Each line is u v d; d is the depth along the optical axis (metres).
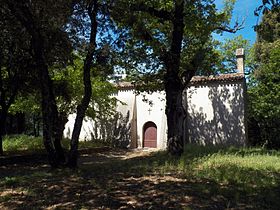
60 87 23.08
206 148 22.89
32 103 27.09
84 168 14.01
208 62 22.14
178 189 9.73
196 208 7.97
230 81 28.75
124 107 33.47
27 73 19.62
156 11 18.97
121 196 9.16
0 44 17.33
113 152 28.98
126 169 13.69
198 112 29.78
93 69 15.28
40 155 20.89
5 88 20.92
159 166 14.24
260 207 8.12
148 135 32.56
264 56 36.16
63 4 13.58
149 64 20.03
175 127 19.44
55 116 14.07
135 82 23.48
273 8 7.52
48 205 8.53
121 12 14.53
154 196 9.05
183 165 13.88
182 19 18.88
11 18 14.94
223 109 28.88
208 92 29.59
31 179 11.84
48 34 14.70
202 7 18.33
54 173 12.77
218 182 10.70
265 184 10.33
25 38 15.87
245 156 17.64
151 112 32.41
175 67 19.42
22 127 37.28
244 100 28.66
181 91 20.06
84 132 35.72
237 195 8.98
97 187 10.28
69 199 9.02
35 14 14.12
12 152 21.81
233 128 28.36
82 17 14.05
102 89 28.98
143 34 18.12
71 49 15.26
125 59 16.36
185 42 21.67
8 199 9.21
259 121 33.91
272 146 33.38
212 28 19.12
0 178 12.81
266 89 33.47
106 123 34.16
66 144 26.61
